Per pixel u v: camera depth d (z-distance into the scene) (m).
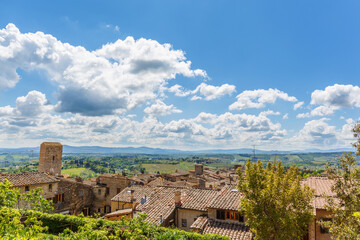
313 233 20.20
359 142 14.04
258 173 16.50
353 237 11.43
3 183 11.60
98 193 51.00
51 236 15.13
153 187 36.94
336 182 14.55
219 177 86.12
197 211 25.84
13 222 10.90
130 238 15.14
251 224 15.82
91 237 14.01
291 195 15.34
